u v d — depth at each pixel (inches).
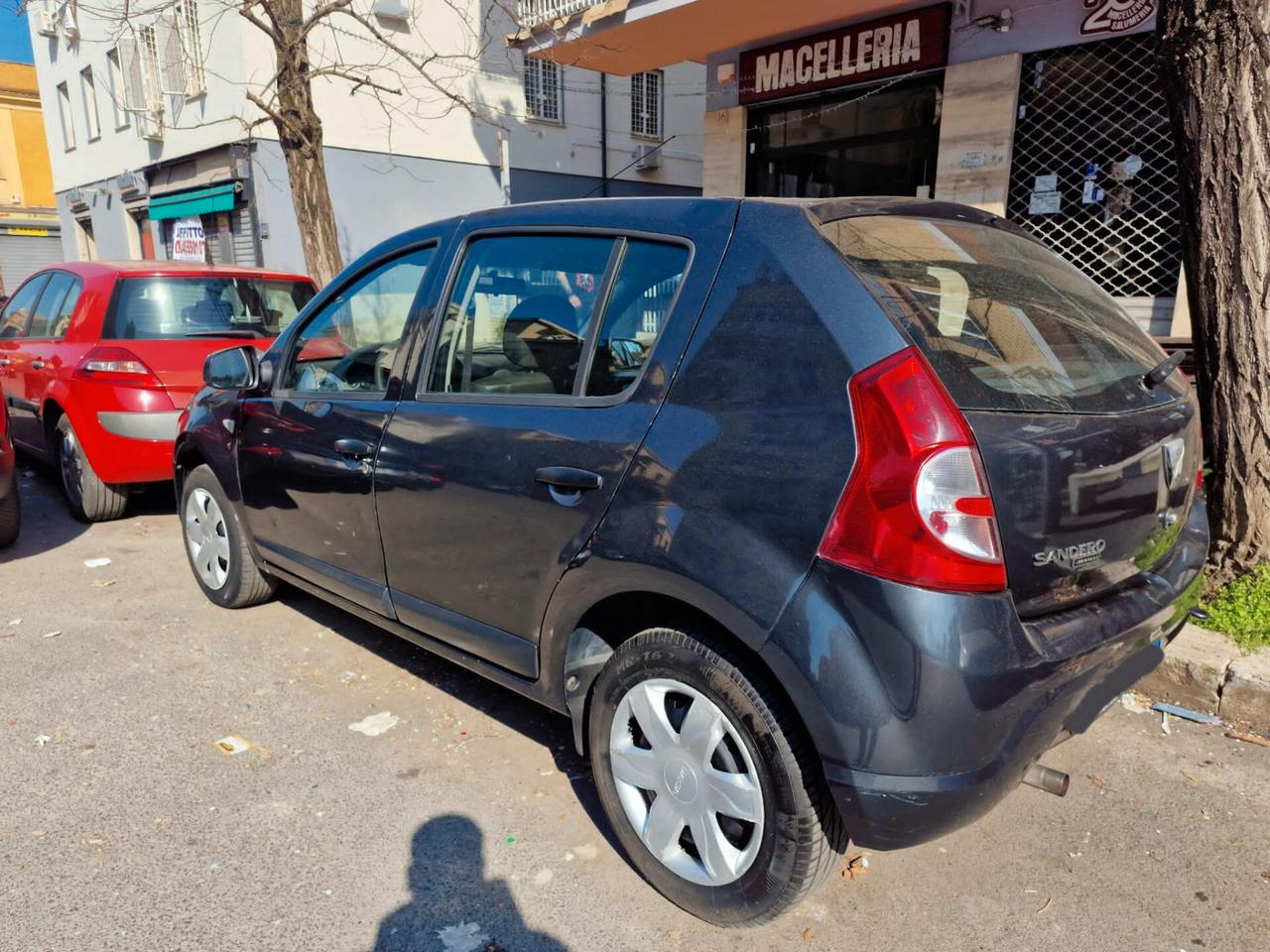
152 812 108.7
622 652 93.8
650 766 92.7
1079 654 78.0
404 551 119.6
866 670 73.6
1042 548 76.9
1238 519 143.1
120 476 216.8
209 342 226.4
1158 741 125.8
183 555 208.4
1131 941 89.3
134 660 150.9
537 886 97.0
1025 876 99.1
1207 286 139.6
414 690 141.5
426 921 91.3
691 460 84.4
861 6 304.5
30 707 134.4
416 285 123.7
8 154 1165.7
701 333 87.5
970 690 72.1
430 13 606.9
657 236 96.1
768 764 81.2
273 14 280.8
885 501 72.4
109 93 739.4
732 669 82.8
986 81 287.1
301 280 258.2
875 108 330.3
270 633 162.9
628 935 89.9
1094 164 273.6
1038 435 77.4
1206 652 134.3
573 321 101.0
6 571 196.9
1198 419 102.9
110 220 807.1
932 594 71.7
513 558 102.9
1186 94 135.3
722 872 87.0
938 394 73.2
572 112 699.4
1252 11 127.0
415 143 617.9
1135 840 105.0
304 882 96.7
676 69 752.3
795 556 76.8
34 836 103.4
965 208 107.4
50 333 245.6
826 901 95.1
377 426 121.9
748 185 379.2
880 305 78.3
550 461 96.9
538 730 129.7
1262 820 108.3
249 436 150.9
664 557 84.7
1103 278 276.8
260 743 125.2
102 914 91.0
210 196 620.1
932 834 76.3
